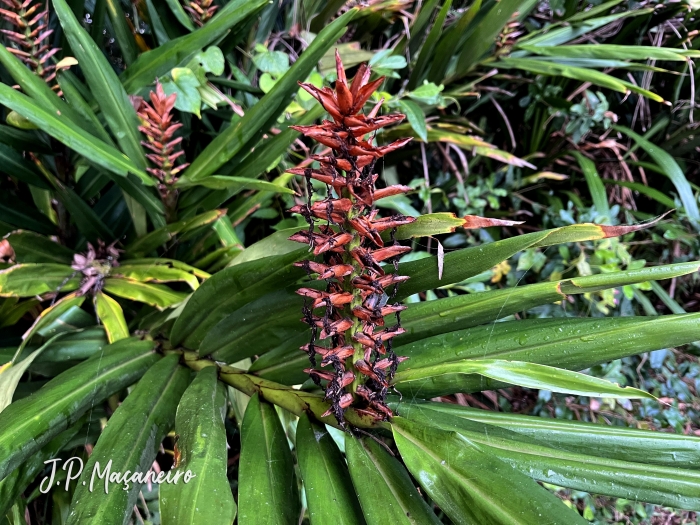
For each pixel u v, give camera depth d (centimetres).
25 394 59
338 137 31
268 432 42
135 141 64
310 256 40
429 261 39
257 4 65
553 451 36
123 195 75
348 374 36
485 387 43
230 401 66
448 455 33
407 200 93
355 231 34
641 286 87
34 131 62
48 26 69
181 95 67
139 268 66
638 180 119
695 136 110
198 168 65
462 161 97
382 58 84
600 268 87
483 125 109
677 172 95
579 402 92
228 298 47
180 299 62
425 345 44
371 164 33
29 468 46
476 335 43
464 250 38
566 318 41
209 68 70
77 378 46
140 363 52
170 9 74
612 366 88
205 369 48
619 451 40
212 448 37
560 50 93
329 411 37
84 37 56
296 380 48
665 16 99
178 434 39
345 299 34
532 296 39
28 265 60
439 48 91
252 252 54
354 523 35
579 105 97
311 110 66
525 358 41
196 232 70
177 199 68
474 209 99
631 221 103
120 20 69
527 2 91
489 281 99
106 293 66
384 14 98
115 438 40
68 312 62
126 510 36
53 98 57
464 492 31
